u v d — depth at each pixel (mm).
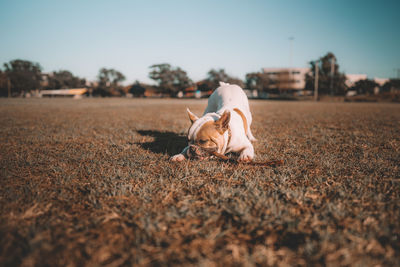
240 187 2582
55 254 1526
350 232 1691
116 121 9148
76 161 3605
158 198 2289
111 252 1548
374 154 3922
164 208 2104
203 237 1700
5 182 2754
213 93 5230
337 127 7426
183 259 1475
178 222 1881
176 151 4160
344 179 2775
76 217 1987
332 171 3023
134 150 4273
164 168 3178
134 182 2734
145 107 19172
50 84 91312
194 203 2195
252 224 1829
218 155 3176
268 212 1964
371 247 1542
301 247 1565
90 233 1752
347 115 11828
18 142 5090
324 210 2031
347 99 40469
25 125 7844
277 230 1779
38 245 1579
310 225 1805
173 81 78688
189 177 2840
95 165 3336
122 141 5145
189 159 3406
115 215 1949
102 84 85562
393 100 36781
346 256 1437
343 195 2273
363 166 3225
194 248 1577
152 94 83562
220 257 1488
